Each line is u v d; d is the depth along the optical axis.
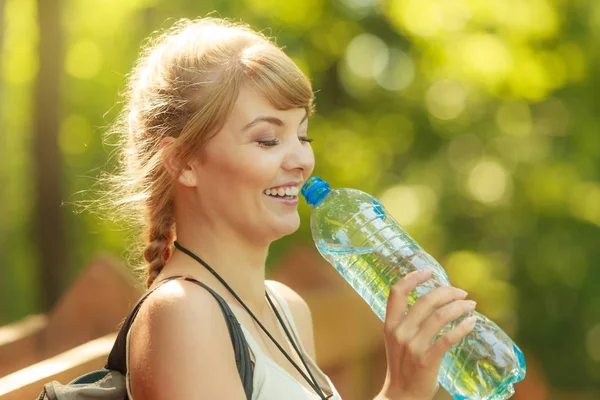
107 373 2.32
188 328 2.11
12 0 12.59
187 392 2.07
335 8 13.63
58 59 10.31
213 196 2.35
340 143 14.49
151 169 2.41
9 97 14.32
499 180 14.63
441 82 14.14
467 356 2.46
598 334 14.86
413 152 14.84
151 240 2.51
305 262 5.14
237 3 13.15
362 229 2.73
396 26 13.55
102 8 14.16
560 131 14.75
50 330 4.15
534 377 7.33
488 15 13.23
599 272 14.78
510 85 13.66
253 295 2.46
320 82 14.20
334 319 4.94
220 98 2.27
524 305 14.98
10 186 14.16
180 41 2.41
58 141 10.38
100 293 4.14
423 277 2.24
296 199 2.40
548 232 14.85
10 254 13.97
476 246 14.72
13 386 2.80
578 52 13.66
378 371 5.55
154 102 2.39
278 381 2.24
